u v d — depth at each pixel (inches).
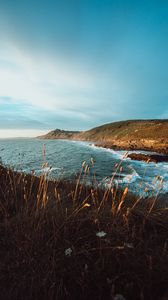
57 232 91.5
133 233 93.0
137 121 4899.1
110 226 100.1
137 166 1007.6
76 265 75.7
